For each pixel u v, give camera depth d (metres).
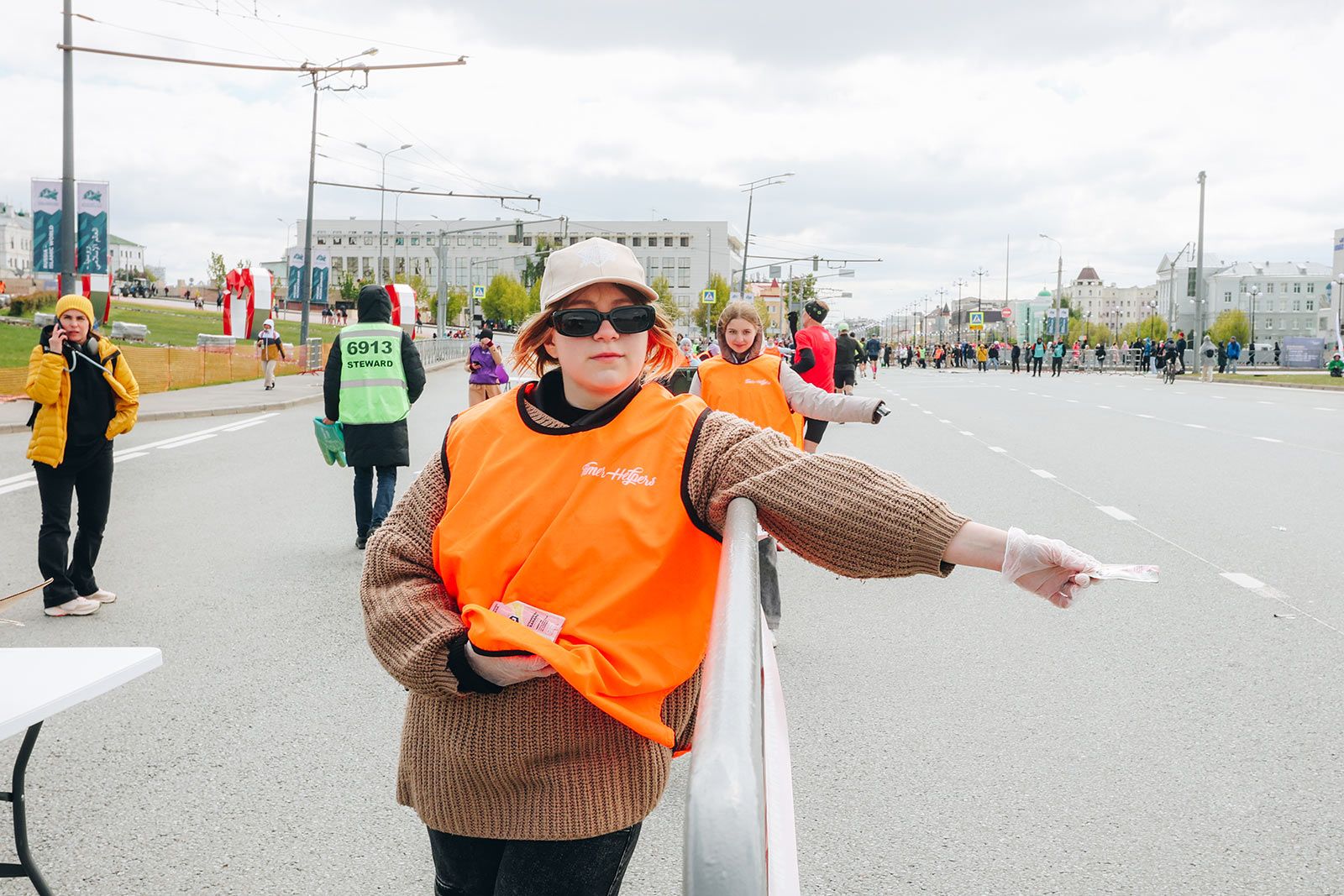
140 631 6.11
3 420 18.08
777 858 1.24
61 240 22.31
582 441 1.89
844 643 5.90
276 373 35.28
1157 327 145.75
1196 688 5.07
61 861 3.44
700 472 1.86
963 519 1.73
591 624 1.79
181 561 7.97
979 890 3.24
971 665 5.47
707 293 94.38
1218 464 13.57
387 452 8.16
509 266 166.00
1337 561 7.79
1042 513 9.86
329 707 4.87
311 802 3.88
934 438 17.44
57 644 5.82
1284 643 5.77
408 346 8.31
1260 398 30.17
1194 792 3.92
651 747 1.89
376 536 1.98
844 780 4.05
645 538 1.82
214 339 50.97
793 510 1.78
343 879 3.34
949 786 3.99
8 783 4.04
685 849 0.98
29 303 57.25
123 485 11.81
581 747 1.84
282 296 125.06
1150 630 6.07
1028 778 4.06
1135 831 3.61
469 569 1.86
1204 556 7.98
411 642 1.83
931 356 89.12
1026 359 84.62
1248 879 3.29
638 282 1.97
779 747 1.50
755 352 5.72
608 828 1.86
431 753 1.91
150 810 3.81
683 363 2.16
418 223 168.75
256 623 6.27
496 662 1.75
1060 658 5.57
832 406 5.45
